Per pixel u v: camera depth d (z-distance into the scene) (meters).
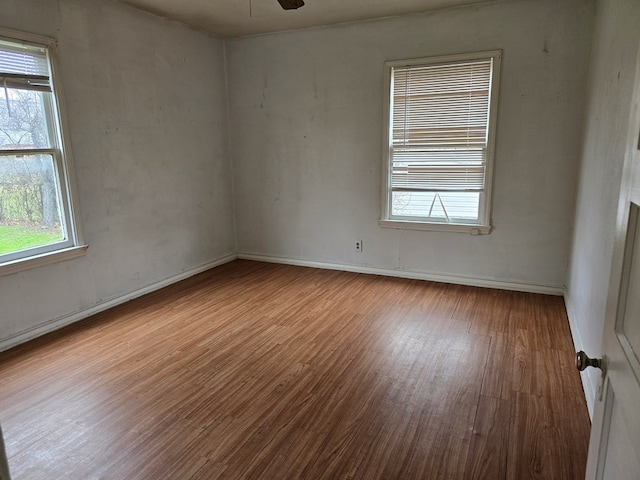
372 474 1.83
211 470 1.86
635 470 0.81
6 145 2.93
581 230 3.10
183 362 2.79
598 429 1.16
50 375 2.63
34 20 2.99
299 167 4.78
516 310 3.58
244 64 4.79
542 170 3.78
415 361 2.77
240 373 2.65
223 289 4.20
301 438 2.06
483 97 3.87
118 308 3.72
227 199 5.11
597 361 1.15
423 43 3.99
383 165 4.35
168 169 4.23
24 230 3.09
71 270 3.38
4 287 2.94
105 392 2.45
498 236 4.05
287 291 4.13
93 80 3.43
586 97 3.42
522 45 3.65
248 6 3.73
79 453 1.97
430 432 2.08
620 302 1.01
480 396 2.37
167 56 4.11
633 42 1.91
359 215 4.61
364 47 4.21
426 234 4.33
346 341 3.06
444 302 3.79
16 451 1.98
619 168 2.00
